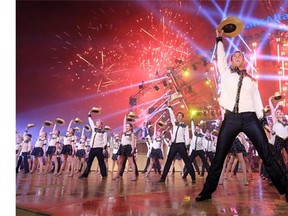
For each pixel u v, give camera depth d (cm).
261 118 286
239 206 248
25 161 920
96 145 678
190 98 1723
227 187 436
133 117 672
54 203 271
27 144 934
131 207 245
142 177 730
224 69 296
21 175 754
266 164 268
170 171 984
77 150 885
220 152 280
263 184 496
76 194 347
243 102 278
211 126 1517
